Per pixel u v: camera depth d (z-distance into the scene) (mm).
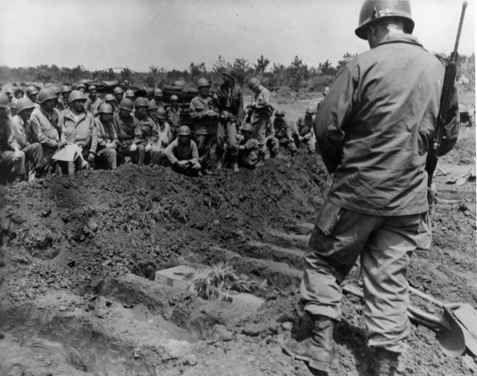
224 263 4301
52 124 5383
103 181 4621
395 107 2447
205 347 2787
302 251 4473
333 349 2756
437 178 8781
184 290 3529
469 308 3666
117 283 3709
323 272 2742
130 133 6547
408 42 2578
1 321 2996
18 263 3490
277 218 5441
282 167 6832
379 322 2596
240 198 5633
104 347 2895
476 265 4617
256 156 7195
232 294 3750
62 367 2539
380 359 2629
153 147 6637
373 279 2648
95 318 3049
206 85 6668
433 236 5258
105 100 6715
